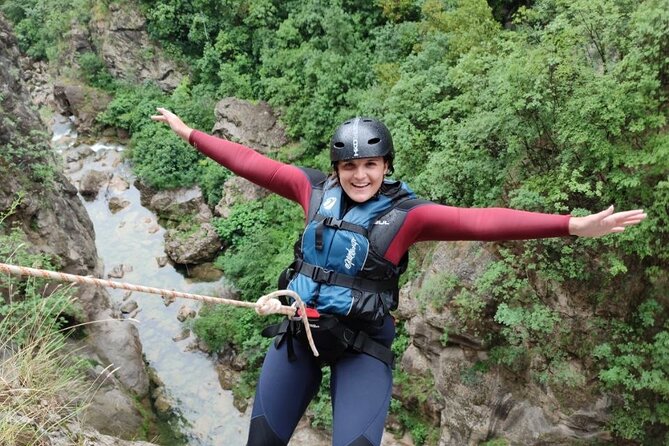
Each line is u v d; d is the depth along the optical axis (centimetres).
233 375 1565
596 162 973
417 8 1966
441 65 1450
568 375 1068
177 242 1905
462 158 1152
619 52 998
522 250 1094
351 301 273
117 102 2470
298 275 287
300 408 290
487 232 265
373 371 281
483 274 1104
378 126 281
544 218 257
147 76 2567
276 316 1617
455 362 1196
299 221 1834
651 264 1049
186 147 2188
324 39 2061
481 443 1166
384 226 279
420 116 1388
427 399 1257
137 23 2547
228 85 2288
